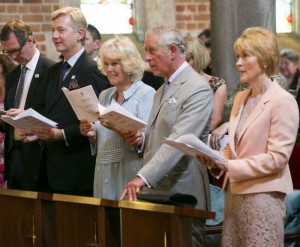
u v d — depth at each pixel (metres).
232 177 4.77
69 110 6.42
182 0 10.36
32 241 5.71
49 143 6.44
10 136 6.92
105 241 5.06
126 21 10.44
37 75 6.89
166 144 5.21
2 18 9.75
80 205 5.29
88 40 7.62
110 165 5.81
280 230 4.81
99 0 10.36
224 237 4.94
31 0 9.80
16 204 5.84
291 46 10.66
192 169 5.34
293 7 10.76
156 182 5.19
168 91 5.39
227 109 6.66
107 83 6.39
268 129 4.81
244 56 4.85
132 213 4.80
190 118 5.23
